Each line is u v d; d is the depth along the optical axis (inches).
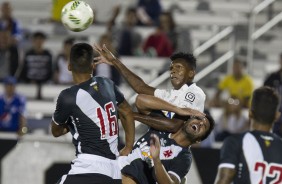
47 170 1187.3
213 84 1651.1
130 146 774.5
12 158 1191.6
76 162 748.0
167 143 745.6
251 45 1691.7
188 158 745.6
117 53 1601.9
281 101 1459.2
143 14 1907.0
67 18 761.0
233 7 2046.0
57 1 1261.1
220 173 650.2
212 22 1953.7
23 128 1339.8
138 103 761.0
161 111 775.7
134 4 2049.7
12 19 1779.0
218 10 2047.2
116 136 762.2
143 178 754.2
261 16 1812.3
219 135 1378.0
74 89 740.0
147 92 786.8
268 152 647.8
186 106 766.5
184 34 1715.1
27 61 1641.2
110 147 754.2
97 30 1902.1
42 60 1640.0
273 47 1806.1
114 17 1784.0
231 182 665.0
